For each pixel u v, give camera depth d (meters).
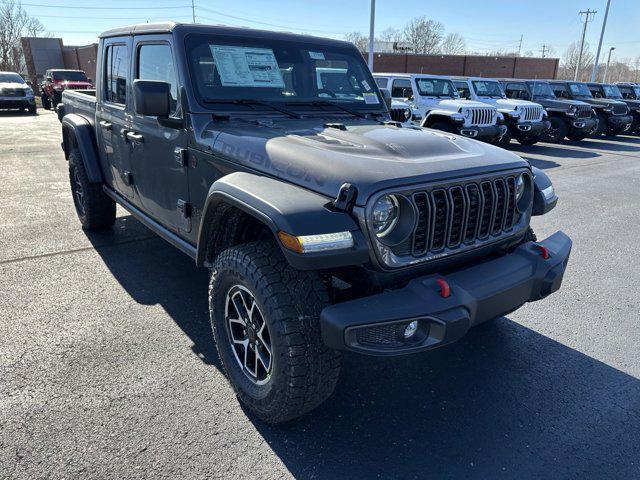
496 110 12.16
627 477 2.20
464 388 2.82
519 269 2.47
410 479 2.17
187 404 2.60
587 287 4.25
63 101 5.82
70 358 2.97
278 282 2.19
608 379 2.93
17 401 2.57
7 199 6.61
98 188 4.93
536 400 2.72
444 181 2.25
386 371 2.97
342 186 2.08
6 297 3.75
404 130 2.95
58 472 2.13
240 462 2.23
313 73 3.53
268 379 2.37
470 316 2.20
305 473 2.18
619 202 7.39
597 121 15.40
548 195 3.01
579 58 44.78
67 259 4.54
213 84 3.06
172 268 4.37
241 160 2.57
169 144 3.19
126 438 2.34
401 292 2.12
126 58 3.71
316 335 2.16
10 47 43.53
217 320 2.64
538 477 2.19
